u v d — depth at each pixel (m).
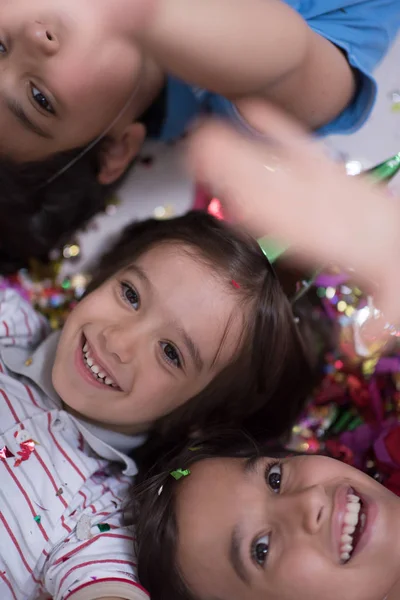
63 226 1.37
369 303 1.15
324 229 1.04
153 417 1.14
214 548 0.96
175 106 1.32
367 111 1.24
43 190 1.29
